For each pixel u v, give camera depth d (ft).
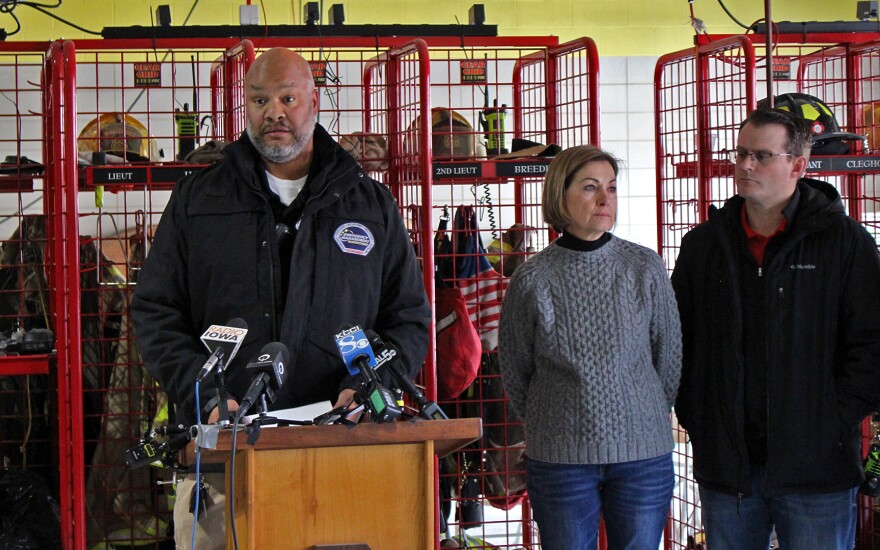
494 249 17.17
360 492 7.41
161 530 14.94
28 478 14.48
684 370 10.90
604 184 10.36
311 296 9.44
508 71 22.12
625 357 10.20
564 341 10.23
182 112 15.58
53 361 14.21
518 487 15.65
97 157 14.20
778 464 10.02
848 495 10.12
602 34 24.72
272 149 9.45
